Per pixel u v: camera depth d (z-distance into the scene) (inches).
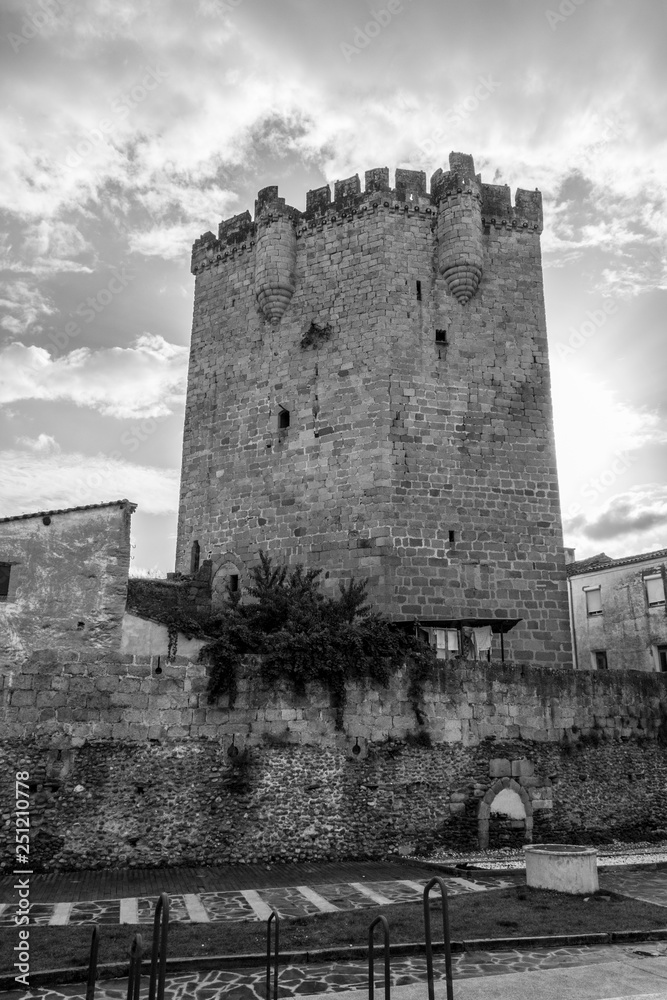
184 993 419.5
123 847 789.2
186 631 874.1
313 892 676.1
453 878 744.3
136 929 529.7
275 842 835.4
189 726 845.8
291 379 1398.9
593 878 663.8
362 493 1280.8
